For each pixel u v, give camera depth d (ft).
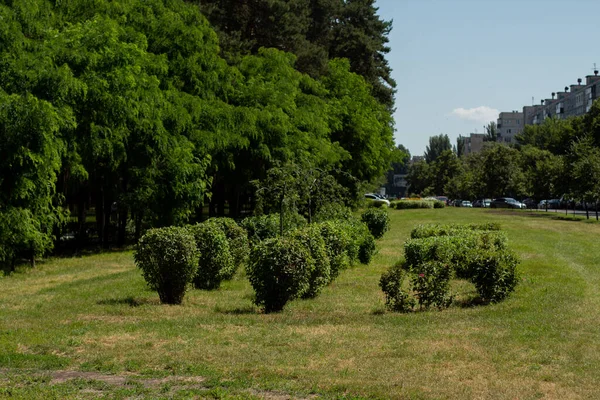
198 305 41.06
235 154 99.35
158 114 80.79
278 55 114.93
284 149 99.04
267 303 38.70
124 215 92.63
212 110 91.61
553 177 148.66
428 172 375.66
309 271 39.91
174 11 96.07
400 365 25.31
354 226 64.13
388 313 37.99
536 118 505.66
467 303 41.09
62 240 95.55
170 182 84.28
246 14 134.41
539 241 86.53
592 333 30.73
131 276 57.21
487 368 24.72
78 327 33.12
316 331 32.07
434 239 55.06
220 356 26.78
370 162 153.17
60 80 62.90
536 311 36.86
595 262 63.57
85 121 71.41
